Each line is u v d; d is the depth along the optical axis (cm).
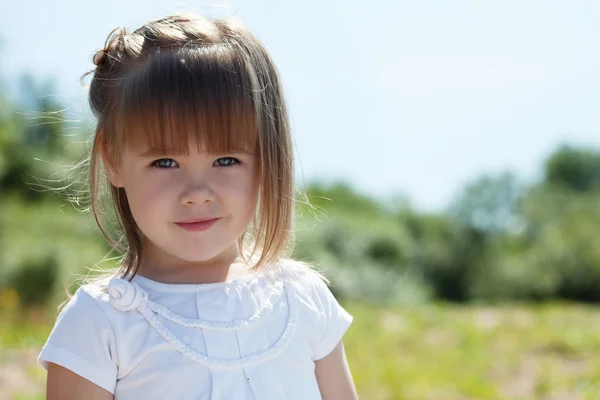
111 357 174
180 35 181
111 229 196
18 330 786
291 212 192
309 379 190
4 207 1355
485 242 1852
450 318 997
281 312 190
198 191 171
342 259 1486
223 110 172
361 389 610
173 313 179
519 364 721
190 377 174
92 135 198
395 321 961
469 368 703
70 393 173
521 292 1725
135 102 172
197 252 176
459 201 1928
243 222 181
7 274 984
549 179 2806
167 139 170
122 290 176
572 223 1816
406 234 1797
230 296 186
